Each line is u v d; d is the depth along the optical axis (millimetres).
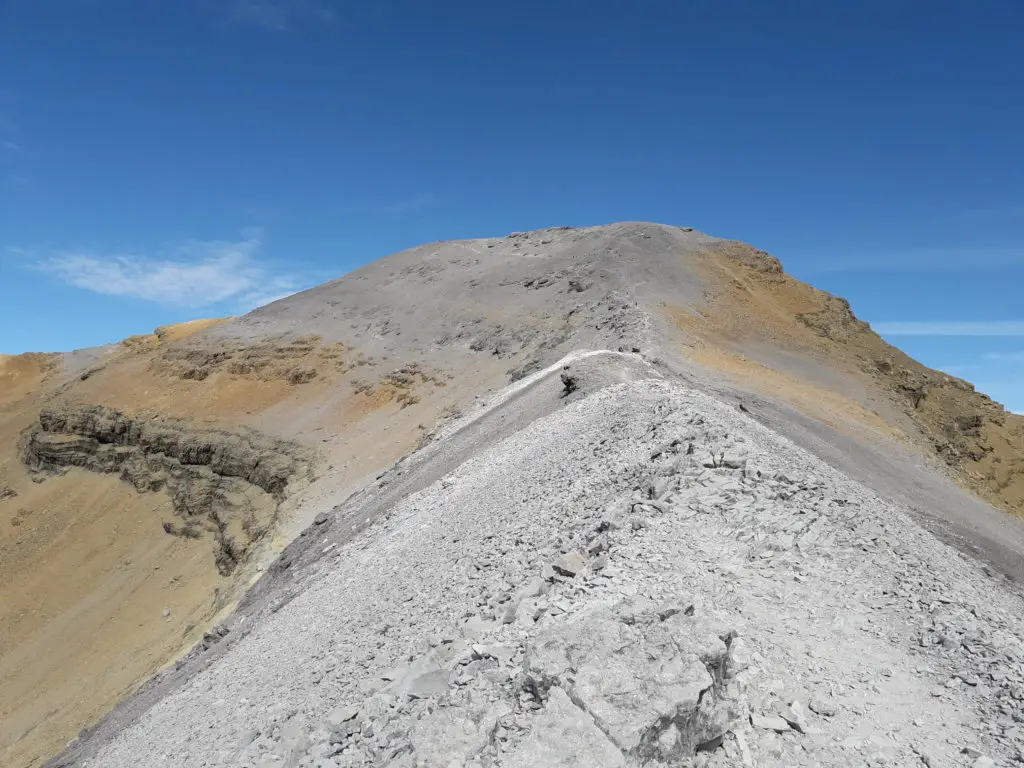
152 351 101688
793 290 77875
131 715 27984
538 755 7945
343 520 40281
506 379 61125
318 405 77562
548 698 8766
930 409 60438
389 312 95500
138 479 73875
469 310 86062
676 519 14758
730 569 12977
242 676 19781
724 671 9523
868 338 70562
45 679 50438
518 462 26172
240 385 85125
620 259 78188
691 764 8398
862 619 11977
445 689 10273
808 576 13023
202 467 71000
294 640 20016
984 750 9125
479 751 8305
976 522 36156
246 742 13383
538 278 86188
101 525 70438
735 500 15281
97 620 56562
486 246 116000
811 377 57375
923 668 10797
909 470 40906
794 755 8844
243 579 47844
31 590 63500
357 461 61750
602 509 16078
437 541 21562
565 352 56750
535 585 12836
